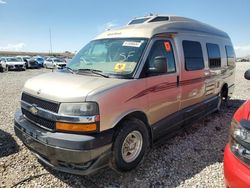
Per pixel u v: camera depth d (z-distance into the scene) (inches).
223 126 237.3
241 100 360.5
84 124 123.6
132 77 148.2
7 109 307.6
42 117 134.5
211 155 172.1
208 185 135.3
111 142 132.0
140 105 149.5
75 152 120.8
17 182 139.1
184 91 191.5
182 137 205.8
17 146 185.5
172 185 136.1
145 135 154.6
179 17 207.8
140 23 189.2
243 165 95.4
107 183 138.6
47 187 134.9
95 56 176.4
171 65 177.9
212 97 250.2
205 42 231.0
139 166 155.9
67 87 134.1
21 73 999.0
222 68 269.7
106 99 129.3
